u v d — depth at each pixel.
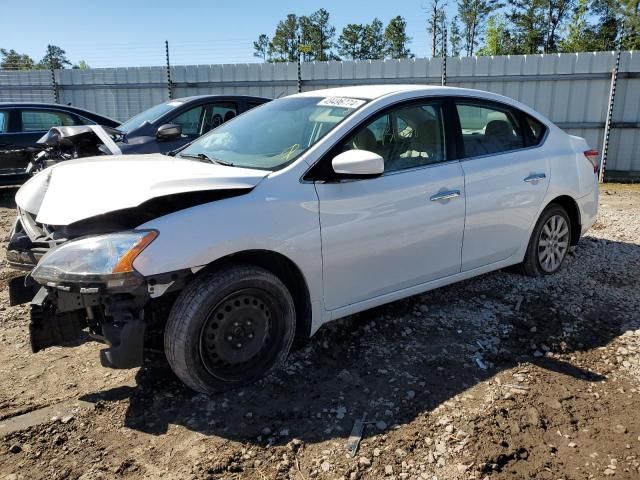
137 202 2.84
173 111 7.67
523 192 4.39
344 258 3.39
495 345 3.71
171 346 2.91
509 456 2.62
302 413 2.96
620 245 6.08
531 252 4.73
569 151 4.88
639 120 11.42
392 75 12.42
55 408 3.02
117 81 13.99
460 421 2.88
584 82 11.51
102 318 2.92
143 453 2.66
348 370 3.39
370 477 2.50
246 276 3.02
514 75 11.82
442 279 4.00
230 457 2.62
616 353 3.60
